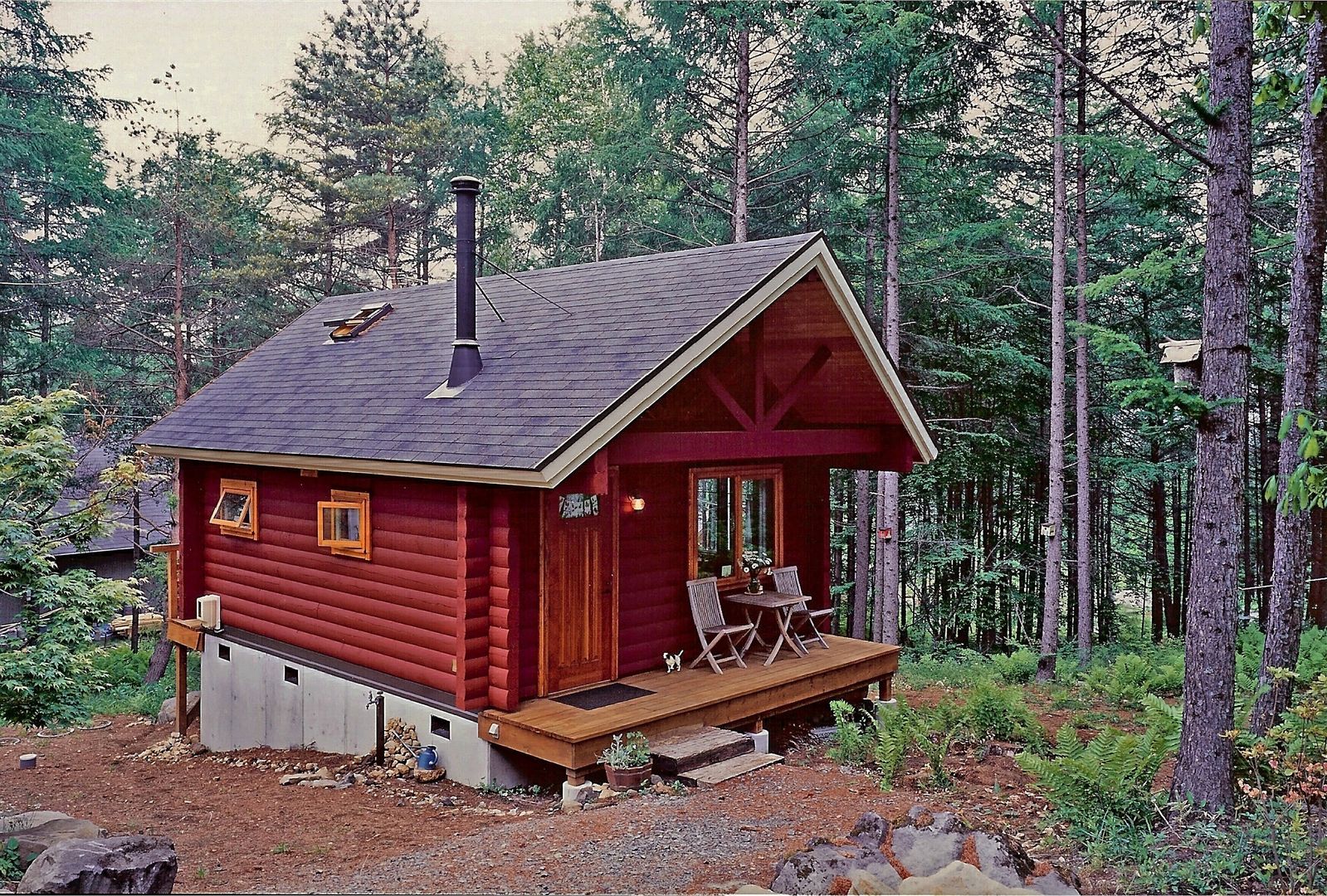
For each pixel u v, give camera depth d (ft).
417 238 94.63
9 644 28.81
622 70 58.85
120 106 74.59
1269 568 66.13
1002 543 73.72
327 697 34.83
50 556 29.68
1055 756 29.53
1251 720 27.40
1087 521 53.52
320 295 83.76
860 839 16.90
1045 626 51.06
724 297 29.84
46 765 41.27
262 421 38.04
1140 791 22.76
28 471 29.19
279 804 29.27
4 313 67.87
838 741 31.73
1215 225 21.61
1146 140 51.11
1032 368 61.05
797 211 71.92
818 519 40.88
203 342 78.74
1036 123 59.62
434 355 36.58
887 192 56.65
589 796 25.63
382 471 30.12
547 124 98.53
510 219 98.78
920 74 50.80
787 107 67.92
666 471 34.65
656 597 34.32
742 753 28.63
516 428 27.73
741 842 20.70
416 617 31.30
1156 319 65.82
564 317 34.37
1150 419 60.29
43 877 17.08
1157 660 50.08
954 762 28.76
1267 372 55.42
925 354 64.64
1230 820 21.17
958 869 15.57
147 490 69.56
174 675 62.44
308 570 36.06
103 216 74.79
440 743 30.35
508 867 19.93
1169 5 47.93
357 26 90.48
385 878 20.02
